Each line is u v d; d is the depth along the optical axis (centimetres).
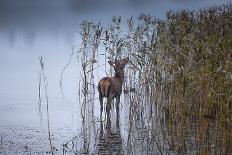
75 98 5222
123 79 4588
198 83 3419
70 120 4200
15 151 3178
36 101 5066
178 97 3538
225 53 3394
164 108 3781
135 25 5531
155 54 3912
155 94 3838
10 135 3634
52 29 16725
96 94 5388
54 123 4081
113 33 5175
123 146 3359
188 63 3606
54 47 11006
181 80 3509
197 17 4488
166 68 3834
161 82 3847
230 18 4288
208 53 3462
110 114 4491
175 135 3441
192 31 4125
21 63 8275
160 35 4291
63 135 3666
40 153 3142
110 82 4366
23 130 3812
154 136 3372
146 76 4112
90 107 4778
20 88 5875
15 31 16062
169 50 3947
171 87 3688
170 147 3250
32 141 3459
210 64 3350
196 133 3388
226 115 3073
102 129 3891
